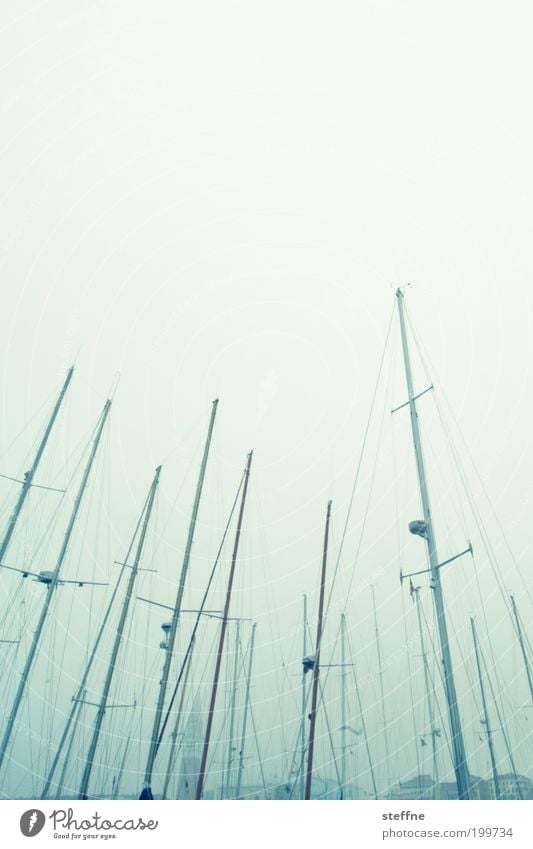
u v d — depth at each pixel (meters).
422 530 15.38
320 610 20.02
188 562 20.50
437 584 14.24
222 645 19.22
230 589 20.44
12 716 18.94
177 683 18.69
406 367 19.52
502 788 21.11
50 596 21.09
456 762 11.80
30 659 19.64
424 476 16.47
